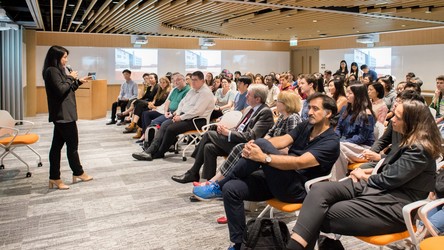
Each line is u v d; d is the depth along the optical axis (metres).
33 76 11.08
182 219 3.54
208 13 8.21
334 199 2.24
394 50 11.73
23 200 4.02
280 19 8.77
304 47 15.17
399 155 2.28
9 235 3.21
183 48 13.80
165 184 4.57
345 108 4.08
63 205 3.89
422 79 11.02
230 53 14.55
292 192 2.58
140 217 3.59
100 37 12.55
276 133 3.65
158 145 5.78
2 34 9.50
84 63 12.45
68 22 10.49
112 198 4.09
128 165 5.45
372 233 2.16
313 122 2.69
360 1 6.38
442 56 10.46
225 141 4.04
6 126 4.85
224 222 3.44
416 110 2.19
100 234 3.23
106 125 9.30
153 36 13.30
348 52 13.26
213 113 6.51
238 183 2.67
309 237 2.15
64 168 5.25
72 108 4.29
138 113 7.59
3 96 9.66
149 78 8.27
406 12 7.50
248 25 10.13
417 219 2.27
